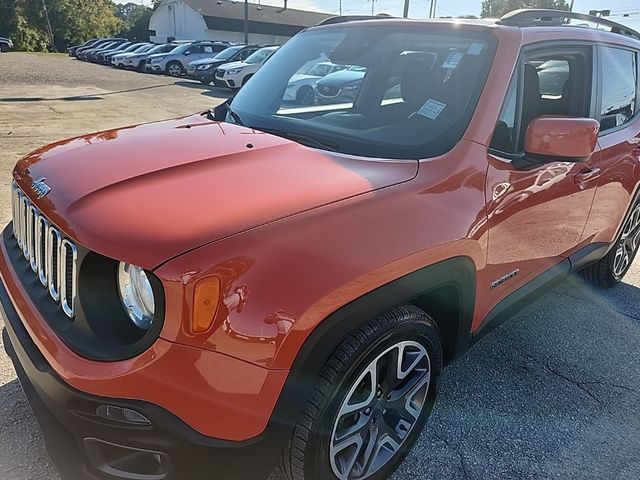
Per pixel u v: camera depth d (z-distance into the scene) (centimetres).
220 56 2164
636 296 438
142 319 167
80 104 1369
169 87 1952
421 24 300
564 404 296
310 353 173
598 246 380
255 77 345
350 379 191
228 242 163
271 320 162
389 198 203
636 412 294
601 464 255
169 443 161
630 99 383
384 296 189
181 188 190
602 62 336
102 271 171
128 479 172
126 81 2134
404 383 226
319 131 268
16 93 1544
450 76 265
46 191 200
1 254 234
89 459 172
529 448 262
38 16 6294
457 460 252
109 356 165
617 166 357
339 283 175
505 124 257
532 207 271
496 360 333
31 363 182
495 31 270
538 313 396
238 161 216
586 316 396
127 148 231
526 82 275
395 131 256
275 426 172
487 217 237
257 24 5847
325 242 178
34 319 189
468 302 239
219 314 158
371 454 217
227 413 164
